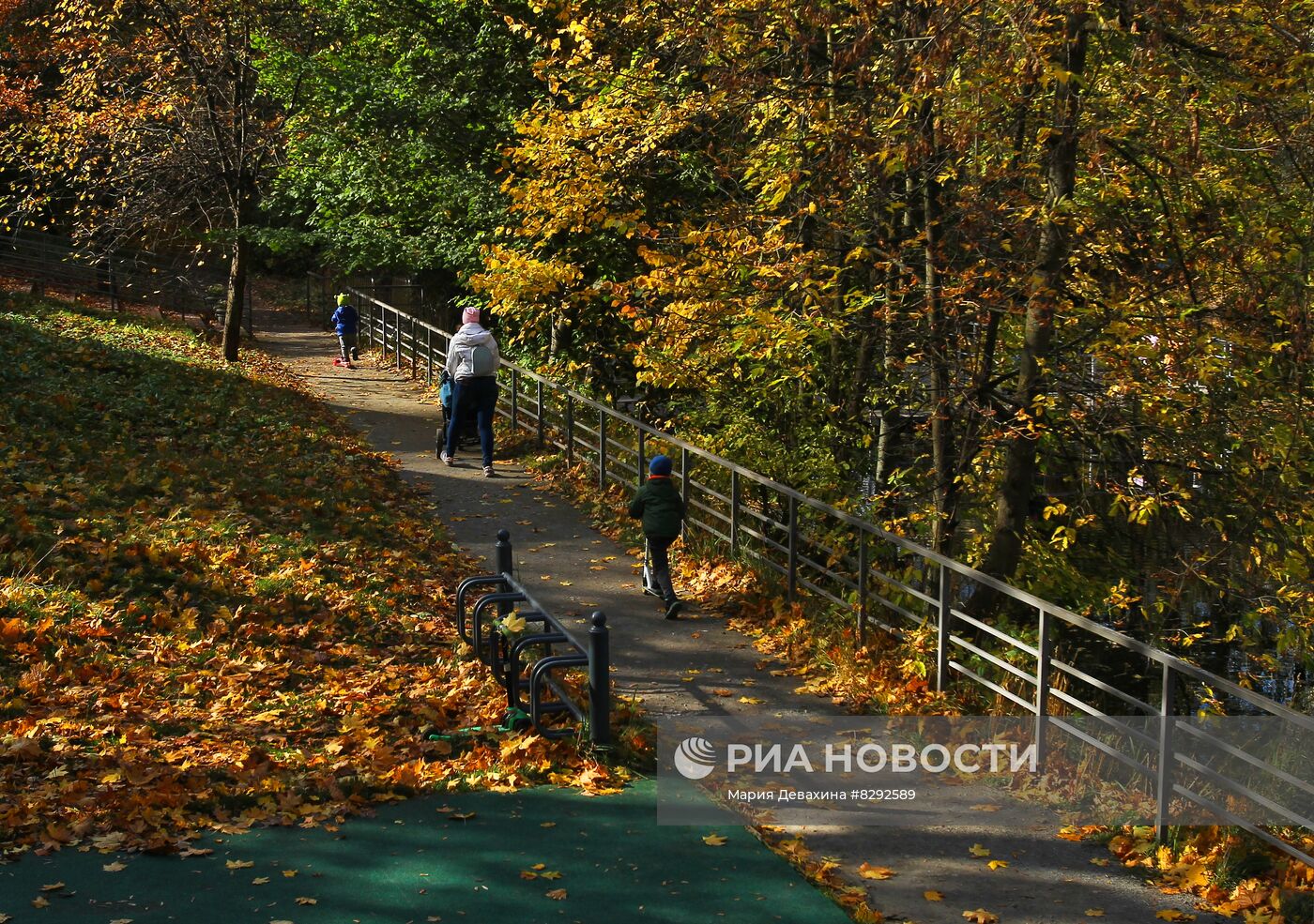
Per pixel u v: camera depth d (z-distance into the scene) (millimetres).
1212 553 13820
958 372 12672
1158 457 13250
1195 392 12570
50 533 10758
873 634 11016
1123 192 11930
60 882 5816
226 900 5777
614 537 14406
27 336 19594
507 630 8789
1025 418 11203
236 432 16750
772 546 13258
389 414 21703
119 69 26969
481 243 21797
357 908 5781
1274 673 14766
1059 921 6355
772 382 14531
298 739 8047
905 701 9648
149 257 35812
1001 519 11984
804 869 6742
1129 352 12094
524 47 21594
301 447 16828
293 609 10477
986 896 6617
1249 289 11969
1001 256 12469
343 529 13102
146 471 13508
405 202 23547
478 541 14086
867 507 14391
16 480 12141
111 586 10078
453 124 22516
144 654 9031
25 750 7004
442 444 18234
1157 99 11594
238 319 25844
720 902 6094
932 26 10664
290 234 23516
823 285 12203
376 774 7508
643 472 15984
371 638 10359
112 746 7359
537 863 6422
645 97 14789
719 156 15555
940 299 12297
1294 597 13242
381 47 24234
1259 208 12711
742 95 13500
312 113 25000
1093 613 15023
